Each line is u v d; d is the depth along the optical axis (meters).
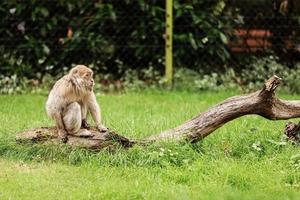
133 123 13.52
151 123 13.72
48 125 13.34
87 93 11.86
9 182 10.66
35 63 19.06
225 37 18.80
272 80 11.80
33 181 10.73
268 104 11.96
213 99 17.38
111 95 17.98
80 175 11.06
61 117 11.86
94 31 19.14
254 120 14.30
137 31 19.09
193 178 10.89
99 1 19.05
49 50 18.91
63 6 18.97
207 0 19.05
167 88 18.55
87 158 11.66
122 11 19.14
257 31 19.42
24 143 12.11
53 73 19.11
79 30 19.00
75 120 11.76
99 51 19.08
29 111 15.51
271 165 11.31
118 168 11.40
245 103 12.01
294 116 12.23
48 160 11.78
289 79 18.83
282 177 10.83
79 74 11.80
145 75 18.97
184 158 11.70
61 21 19.03
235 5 19.31
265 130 12.97
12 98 17.23
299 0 19.34
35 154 11.88
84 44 19.03
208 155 11.85
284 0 19.33
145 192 10.16
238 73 19.33
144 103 16.73
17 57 18.95
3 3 18.83
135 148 11.76
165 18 19.03
